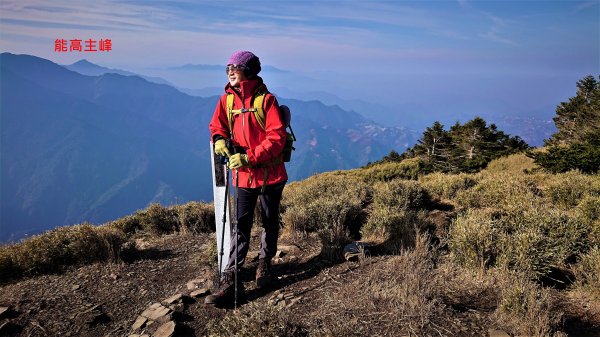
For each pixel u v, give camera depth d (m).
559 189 7.30
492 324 2.99
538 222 4.81
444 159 43.59
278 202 4.08
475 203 7.30
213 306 3.87
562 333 2.79
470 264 4.06
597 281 3.50
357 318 3.17
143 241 6.38
